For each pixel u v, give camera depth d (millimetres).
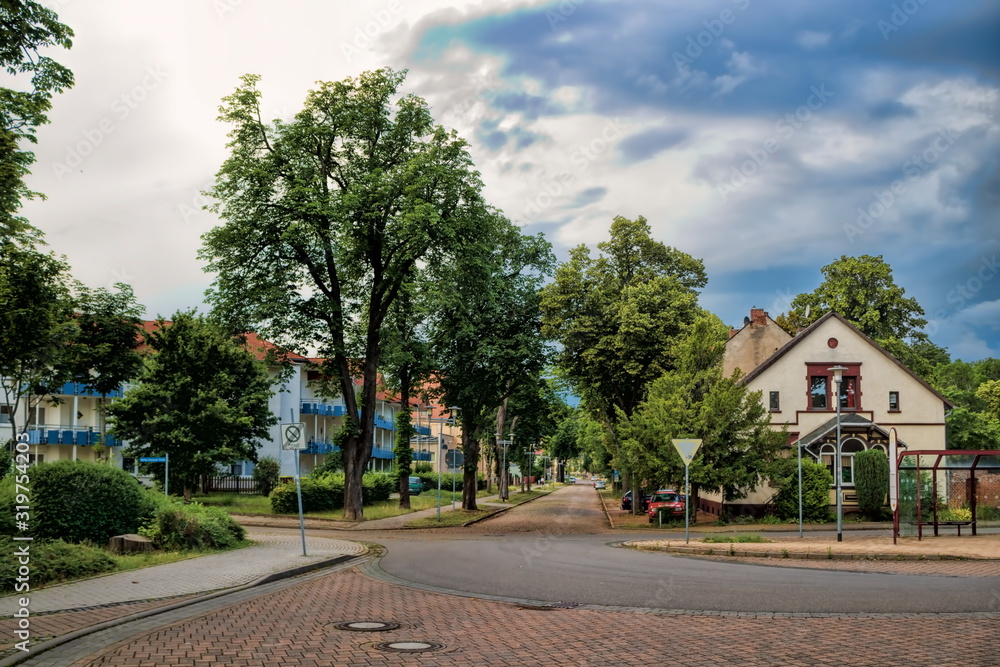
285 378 37000
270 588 13938
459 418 46656
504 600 12453
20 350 20812
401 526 35062
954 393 73438
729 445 35969
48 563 13953
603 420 50062
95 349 39219
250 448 43875
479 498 69312
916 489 28594
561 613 11156
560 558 19953
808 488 38406
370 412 37281
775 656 8305
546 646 8836
